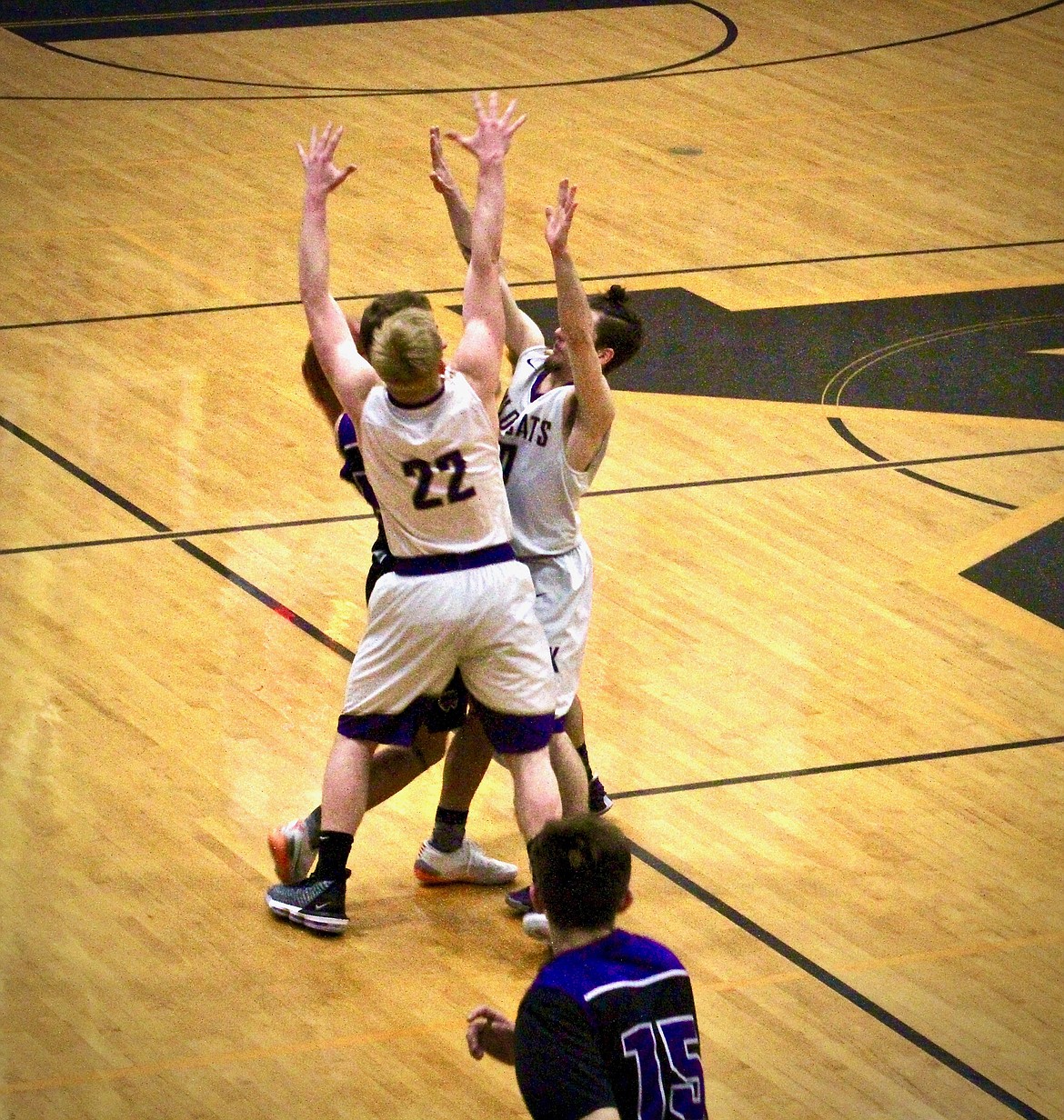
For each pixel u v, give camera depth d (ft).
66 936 30.42
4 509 46.96
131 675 39.19
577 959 19.25
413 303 29.48
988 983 30.27
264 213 71.26
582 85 91.15
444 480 28.50
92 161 76.64
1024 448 54.08
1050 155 83.71
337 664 40.19
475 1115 26.45
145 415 53.47
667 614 43.39
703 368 59.06
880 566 46.37
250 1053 27.71
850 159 81.66
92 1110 26.13
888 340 61.87
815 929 31.63
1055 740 38.45
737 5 107.86
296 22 101.81
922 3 109.81
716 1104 26.89
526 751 29.76
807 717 38.93
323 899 30.91
